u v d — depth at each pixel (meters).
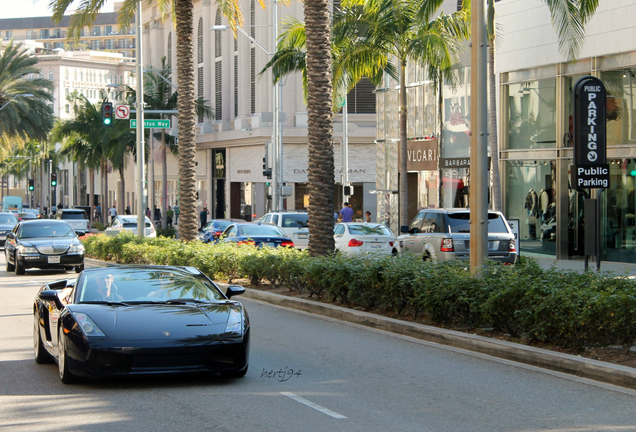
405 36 30.81
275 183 46.19
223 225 38.81
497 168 29.52
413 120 41.59
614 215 27.98
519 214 32.44
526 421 8.01
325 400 8.97
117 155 68.44
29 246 28.94
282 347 12.77
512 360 11.55
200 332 9.50
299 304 17.94
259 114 59.41
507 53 32.34
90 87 175.88
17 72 66.12
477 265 14.98
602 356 11.01
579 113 16.80
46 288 11.43
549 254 30.83
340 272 16.77
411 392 9.40
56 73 170.00
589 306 10.82
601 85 16.81
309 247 21.09
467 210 23.56
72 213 53.47
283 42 32.91
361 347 12.77
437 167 38.91
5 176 196.25
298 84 59.50
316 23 21.02
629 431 7.63
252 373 10.59
